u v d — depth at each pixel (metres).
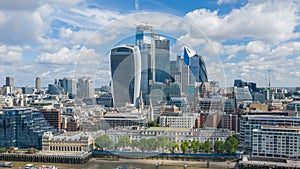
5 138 198.75
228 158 157.88
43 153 175.12
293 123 176.75
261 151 161.50
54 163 165.00
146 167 140.62
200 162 150.88
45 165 159.12
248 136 179.88
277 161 150.62
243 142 187.62
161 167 141.12
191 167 141.50
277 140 158.38
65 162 163.88
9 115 199.38
